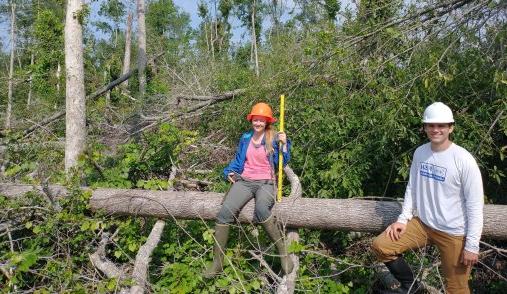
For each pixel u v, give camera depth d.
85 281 3.92
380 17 5.79
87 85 16.14
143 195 4.36
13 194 4.61
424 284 3.62
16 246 4.32
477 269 4.26
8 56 24.00
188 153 6.32
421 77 4.68
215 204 4.18
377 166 4.96
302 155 5.23
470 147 4.33
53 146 6.85
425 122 2.84
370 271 4.08
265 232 3.92
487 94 4.62
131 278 3.66
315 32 6.41
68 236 4.20
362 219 3.84
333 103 5.45
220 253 3.75
